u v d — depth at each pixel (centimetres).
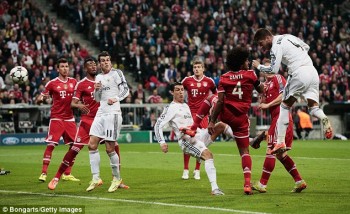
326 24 10294
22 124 7569
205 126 4078
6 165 4828
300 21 10256
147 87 8725
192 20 9612
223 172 4091
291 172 3023
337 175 3838
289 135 3031
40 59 8231
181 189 3244
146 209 2558
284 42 2916
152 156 5609
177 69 8750
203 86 4181
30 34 8519
